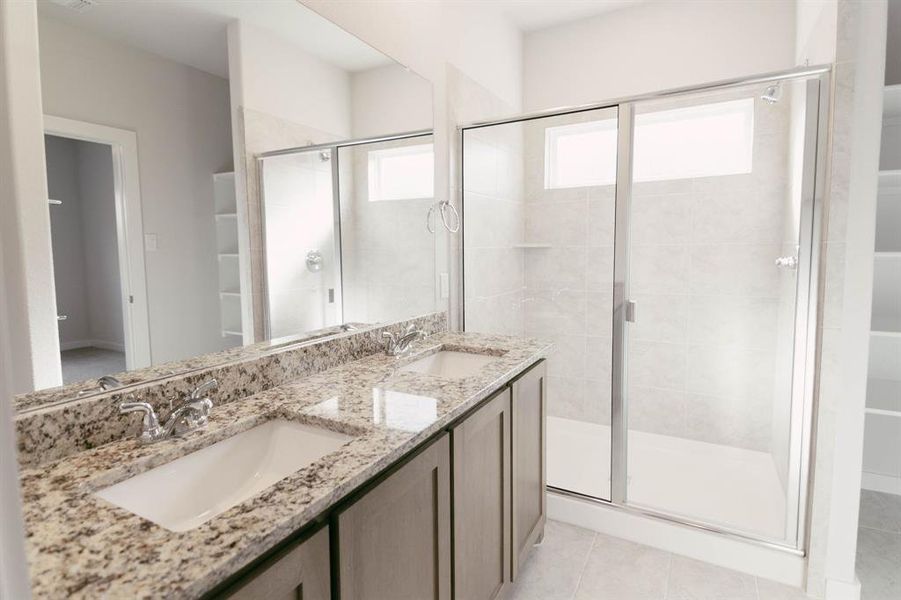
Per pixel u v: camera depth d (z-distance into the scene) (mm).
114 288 1076
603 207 2885
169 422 1028
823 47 1854
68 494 789
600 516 2209
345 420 1122
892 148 2482
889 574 1896
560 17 3043
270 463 1174
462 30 2525
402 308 2102
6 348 290
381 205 1953
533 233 3090
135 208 1123
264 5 1441
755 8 2623
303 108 1583
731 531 1976
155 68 1161
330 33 1678
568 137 2971
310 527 817
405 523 1069
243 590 672
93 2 1036
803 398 1846
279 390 1374
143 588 569
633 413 2930
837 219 1675
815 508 1771
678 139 2725
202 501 1008
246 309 1408
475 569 1432
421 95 2186
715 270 2668
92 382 1027
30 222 929
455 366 2031
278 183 1507
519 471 1750
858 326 1683
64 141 984
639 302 2873
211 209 1305
